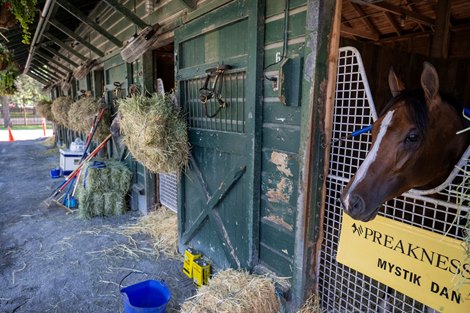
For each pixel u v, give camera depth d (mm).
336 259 1610
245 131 1987
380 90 2236
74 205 4219
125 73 3891
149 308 1782
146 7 3055
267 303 1665
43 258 2830
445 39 2998
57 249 3006
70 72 7254
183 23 2547
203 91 2156
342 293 1705
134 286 1972
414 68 2549
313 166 1588
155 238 3236
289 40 1631
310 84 1513
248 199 1980
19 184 5555
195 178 2613
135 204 4109
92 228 3510
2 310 2123
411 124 1104
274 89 1728
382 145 1134
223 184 2217
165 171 2582
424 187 1424
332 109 1584
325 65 1521
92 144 5727
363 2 2666
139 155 2557
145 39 2902
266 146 1871
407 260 1329
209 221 2500
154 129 2385
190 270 2494
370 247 1459
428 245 1256
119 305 2186
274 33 1723
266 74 1807
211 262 2484
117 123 4023
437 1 3018
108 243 3137
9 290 2350
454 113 1262
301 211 1625
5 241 3195
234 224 2186
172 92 2900
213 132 2301
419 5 3305
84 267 2682
